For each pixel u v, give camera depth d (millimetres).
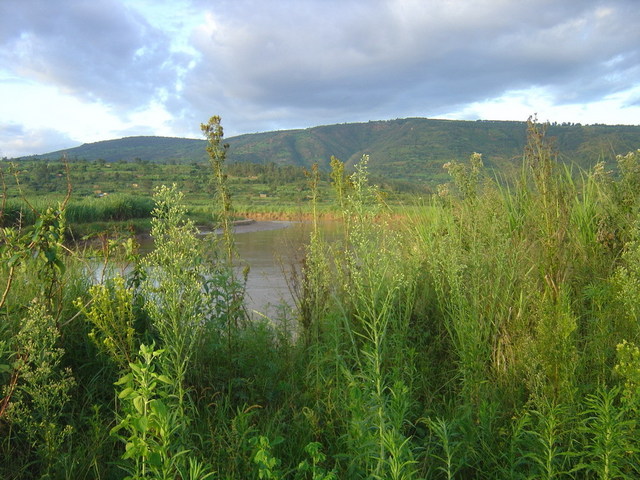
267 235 28641
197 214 33562
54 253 3525
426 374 3584
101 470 2572
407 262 4594
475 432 2709
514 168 5703
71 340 3549
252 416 3102
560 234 3891
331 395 3225
